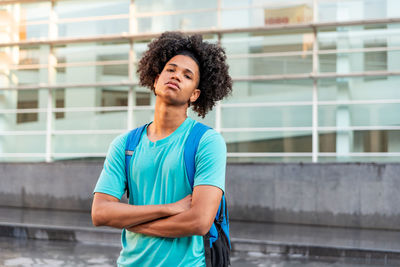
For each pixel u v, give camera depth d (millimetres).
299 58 12945
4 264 6879
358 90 12641
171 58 2057
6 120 14914
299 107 12953
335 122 12727
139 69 2207
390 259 7523
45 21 14641
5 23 14844
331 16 12750
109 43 14250
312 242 8328
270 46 13141
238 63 13297
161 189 1912
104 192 1973
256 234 9250
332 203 11289
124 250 1961
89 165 13164
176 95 1944
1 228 9625
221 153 1914
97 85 14141
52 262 7066
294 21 12945
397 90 12391
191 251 1884
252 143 13180
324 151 12734
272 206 11680
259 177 11781
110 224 1912
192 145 1912
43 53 14609
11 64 14797
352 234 9773
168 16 13773
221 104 13391
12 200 13797
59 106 14609
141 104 14109
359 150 12531
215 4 13438
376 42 12555
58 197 13383
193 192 1870
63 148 14547
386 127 12398
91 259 7312
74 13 14523
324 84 12844
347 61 12695
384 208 10953
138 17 13992
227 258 1954
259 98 13211
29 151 14750
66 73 14508
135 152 1979
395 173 10922
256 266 6984
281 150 12992
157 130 1997
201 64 2055
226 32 13297
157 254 1879
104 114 14320
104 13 14281
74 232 8992
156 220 1862
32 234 9359
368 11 12523
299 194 11508
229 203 11953
